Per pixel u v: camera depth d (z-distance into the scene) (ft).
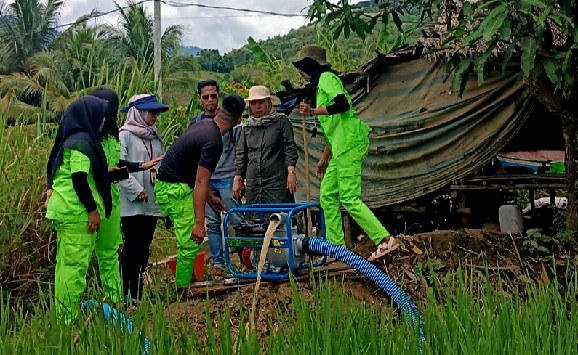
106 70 38.47
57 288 19.04
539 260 25.58
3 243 23.66
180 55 82.43
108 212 19.40
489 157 33.32
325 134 23.90
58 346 13.21
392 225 37.55
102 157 19.08
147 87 39.78
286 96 37.81
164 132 39.96
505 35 19.34
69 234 18.81
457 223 35.50
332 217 24.13
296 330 13.44
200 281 23.02
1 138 26.61
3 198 24.49
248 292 20.79
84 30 81.82
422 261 23.94
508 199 40.19
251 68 77.92
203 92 24.45
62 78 75.10
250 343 12.84
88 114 18.95
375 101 36.32
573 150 27.22
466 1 21.97
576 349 13.16
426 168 34.81
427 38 32.94
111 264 20.38
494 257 25.41
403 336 13.21
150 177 22.79
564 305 14.46
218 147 20.70
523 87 32.27
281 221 20.67
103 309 14.37
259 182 25.34
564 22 21.02
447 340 12.73
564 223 31.94
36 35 107.96
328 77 23.57
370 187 36.29
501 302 14.07
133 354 12.73
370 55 53.36
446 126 34.14
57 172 18.79
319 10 25.50
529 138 43.60
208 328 13.26
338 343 12.89
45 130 28.27
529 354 12.43
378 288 21.04
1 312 14.97
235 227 24.98
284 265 21.36
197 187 20.57
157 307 14.56
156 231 35.50
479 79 21.76
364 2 26.11
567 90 25.70
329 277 21.56
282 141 25.40
